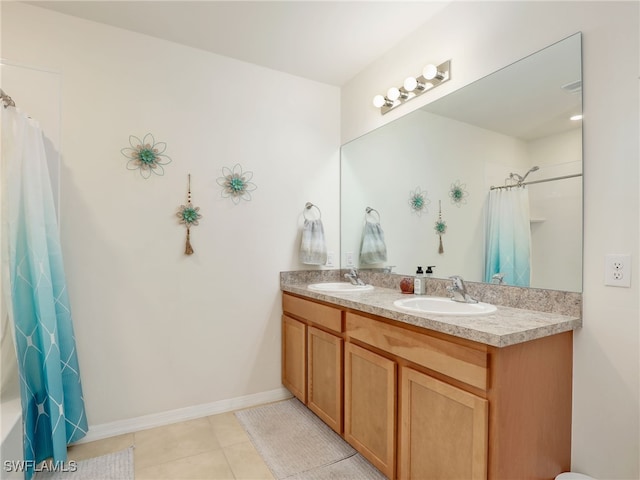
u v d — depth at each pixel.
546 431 1.31
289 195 2.66
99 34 2.06
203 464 1.80
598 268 1.36
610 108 1.32
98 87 2.05
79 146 2.00
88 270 2.02
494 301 1.74
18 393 1.63
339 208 2.89
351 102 2.77
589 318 1.38
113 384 2.08
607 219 1.33
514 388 1.20
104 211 2.06
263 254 2.55
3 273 1.50
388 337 1.60
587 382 1.38
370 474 1.72
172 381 2.25
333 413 2.02
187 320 2.29
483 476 1.17
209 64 2.37
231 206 2.43
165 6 1.91
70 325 1.84
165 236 2.22
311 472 1.74
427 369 1.41
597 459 1.35
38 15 1.92
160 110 2.21
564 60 1.46
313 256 2.61
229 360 2.43
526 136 1.60
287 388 2.56
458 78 1.91
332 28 2.13
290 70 2.62
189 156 2.30
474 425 1.20
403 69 2.26
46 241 1.71
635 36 1.26
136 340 2.15
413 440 1.46
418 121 2.18
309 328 2.26
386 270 2.44
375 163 2.52
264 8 1.93
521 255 1.62
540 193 1.55
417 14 2.02
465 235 1.89
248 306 2.50
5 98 1.49
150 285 2.18
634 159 1.26
